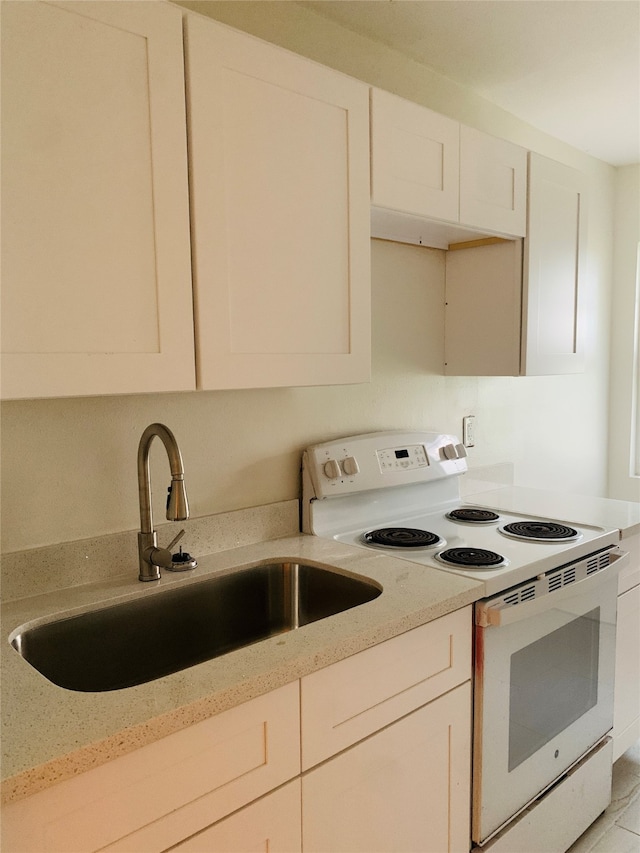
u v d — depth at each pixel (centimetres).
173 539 153
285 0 173
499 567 154
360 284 152
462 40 196
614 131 273
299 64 136
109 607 133
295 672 106
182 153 117
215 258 124
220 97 123
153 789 91
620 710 210
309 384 142
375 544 174
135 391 113
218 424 167
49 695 95
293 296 138
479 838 150
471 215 184
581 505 228
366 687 121
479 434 254
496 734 152
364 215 152
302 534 184
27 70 98
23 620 121
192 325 121
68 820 83
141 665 139
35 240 101
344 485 186
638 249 322
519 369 212
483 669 147
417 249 220
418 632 131
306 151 139
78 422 140
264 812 105
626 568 206
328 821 116
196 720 94
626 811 203
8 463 131
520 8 177
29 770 77
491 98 239
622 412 335
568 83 226
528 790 165
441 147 172
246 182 128
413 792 133
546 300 217
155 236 114
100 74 106
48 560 136
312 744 112
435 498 221
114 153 108
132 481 150
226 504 170
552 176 215
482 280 219
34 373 101
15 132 98
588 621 185
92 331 108
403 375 219
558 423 300
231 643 155
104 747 84
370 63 196
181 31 116
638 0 172
